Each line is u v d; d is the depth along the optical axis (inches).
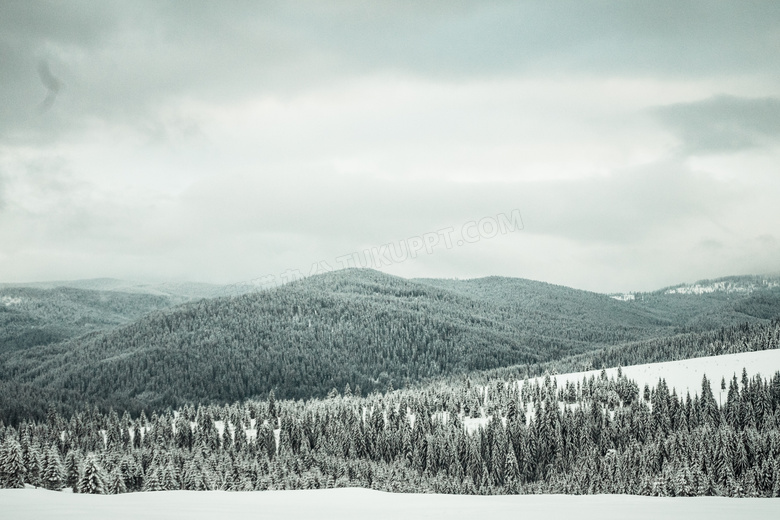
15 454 5570.9
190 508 3193.9
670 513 2812.5
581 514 2810.0
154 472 6289.4
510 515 2822.3
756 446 6668.3
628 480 6648.6
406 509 3100.4
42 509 3139.8
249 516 2898.6
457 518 2783.0
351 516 2898.6
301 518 2839.6
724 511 2861.7
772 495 5826.8
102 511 3070.9
